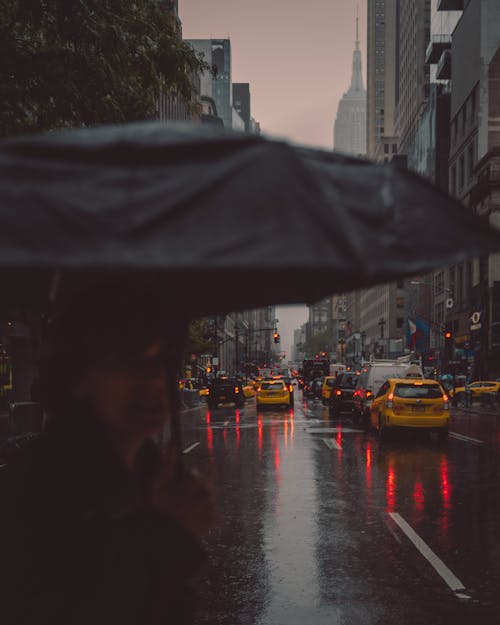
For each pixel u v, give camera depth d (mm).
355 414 29391
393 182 1913
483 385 57344
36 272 2109
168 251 1597
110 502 1941
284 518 10031
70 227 1603
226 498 11656
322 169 1857
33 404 19406
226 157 1804
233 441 21750
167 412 2133
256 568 7473
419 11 127938
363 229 1749
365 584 6891
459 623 5797
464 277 72812
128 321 1980
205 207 1689
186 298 2516
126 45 12375
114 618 1840
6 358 37469
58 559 1845
